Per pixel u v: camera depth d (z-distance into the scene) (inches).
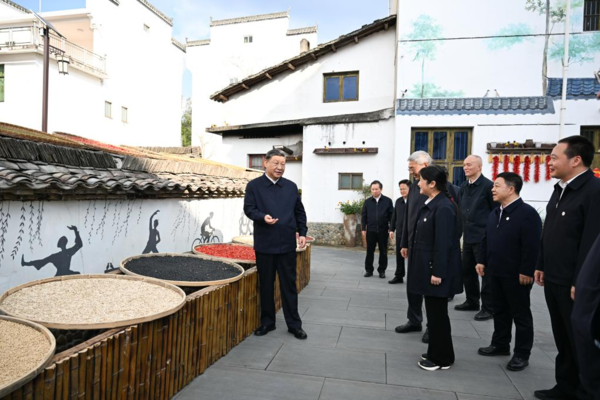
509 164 356.8
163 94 951.6
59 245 123.5
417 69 379.6
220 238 247.0
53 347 66.4
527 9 359.9
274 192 147.0
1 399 55.6
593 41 347.3
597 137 351.6
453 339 150.9
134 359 85.4
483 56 368.5
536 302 212.2
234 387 107.1
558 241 101.0
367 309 188.1
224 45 889.5
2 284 104.7
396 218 243.0
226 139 506.3
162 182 168.7
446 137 381.7
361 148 410.9
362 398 103.3
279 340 143.8
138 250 163.8
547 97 356.5
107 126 760.3
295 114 474.0
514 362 123.3
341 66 451.2
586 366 58.8
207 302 116.1
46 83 428.5
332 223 428.8
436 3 374.9
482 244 144.5
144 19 870.4
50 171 120.6
